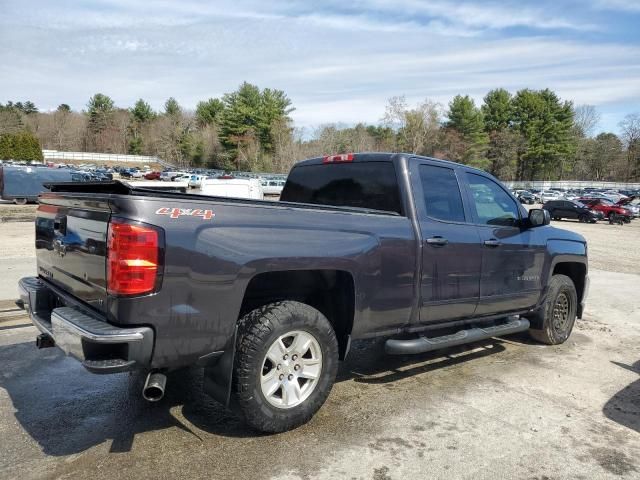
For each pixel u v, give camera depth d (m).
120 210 3.01
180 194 3.18
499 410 4.23
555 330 6.14
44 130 121.56
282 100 88.31
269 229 3.46
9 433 3.62
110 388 4.47
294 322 3.56
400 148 74.44
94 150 123.00
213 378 3.48
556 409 4.30
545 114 85.44
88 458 3.29
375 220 4.11
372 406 4.23
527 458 3.48
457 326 5.06
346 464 3.31
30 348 5.48
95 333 2.92
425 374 5.06
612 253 17.67
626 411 4.30
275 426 3.55
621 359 5.75
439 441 3.67
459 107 77.56
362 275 3.95
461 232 4.71
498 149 81.81
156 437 3.60
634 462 3.48
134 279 2.95
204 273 3.16
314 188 5.21
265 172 79.44
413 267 4.30
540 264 5.71
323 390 3.77
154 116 127.38
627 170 98.56
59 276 3.75
